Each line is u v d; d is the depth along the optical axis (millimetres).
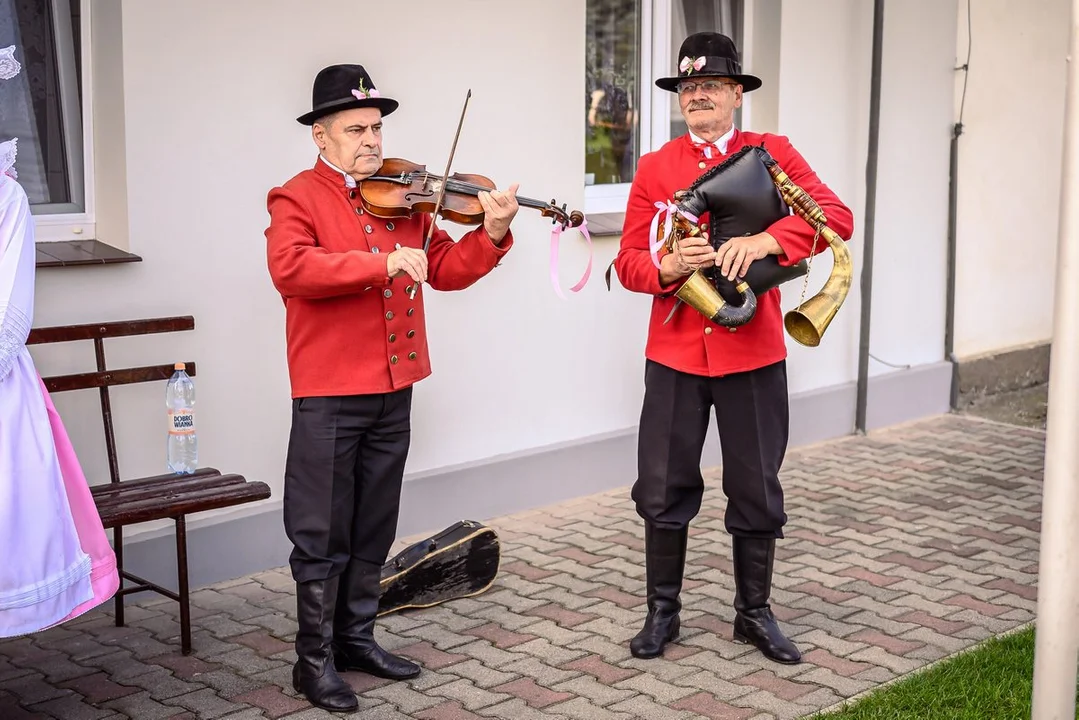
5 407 3037
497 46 5074
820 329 3404
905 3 6629
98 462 4211
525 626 4062
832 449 6332
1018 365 7609
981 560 4688
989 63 7215
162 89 4172
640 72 6031
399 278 3404
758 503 3717
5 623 2984
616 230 5512
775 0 6074
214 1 4246
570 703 3479
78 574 3160
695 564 4645
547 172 5320
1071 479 2748
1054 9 7648
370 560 3615
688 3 6145
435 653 3844
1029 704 3359
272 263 3256
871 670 3695
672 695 3527
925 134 6875
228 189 4359
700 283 3463
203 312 4359
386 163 3465
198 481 3859
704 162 3645
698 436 3742
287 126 4480
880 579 4477
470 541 4266
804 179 3629
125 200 4156
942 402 7152
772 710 3426
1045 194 7793
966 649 3830
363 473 3531
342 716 3404
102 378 4016
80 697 3541
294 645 3916
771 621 3836
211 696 3543
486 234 3400
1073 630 2789
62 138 4309
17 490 3010
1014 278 7645
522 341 5312
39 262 3947
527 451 5371
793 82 6176
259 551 4566
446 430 5102
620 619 4121
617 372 5688
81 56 4250
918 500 5449
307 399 3391
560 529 5086
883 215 6730
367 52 4668
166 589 4113
